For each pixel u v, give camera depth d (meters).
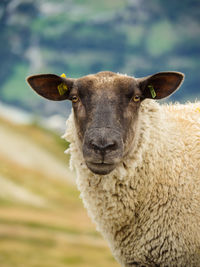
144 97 7.24
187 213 6.75
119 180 6.93
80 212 42.84
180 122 7.56
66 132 7.68
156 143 7.11
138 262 7.00
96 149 6.40
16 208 38.94
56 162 64.56
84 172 7.20
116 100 6.82
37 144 68.81
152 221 6.85
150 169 6.96
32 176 53.56
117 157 6.46
